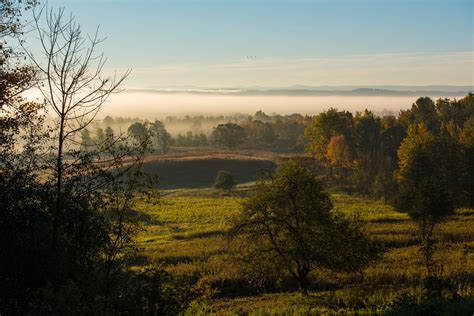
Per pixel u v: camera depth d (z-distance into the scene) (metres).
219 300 27.61
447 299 16.11
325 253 27.36
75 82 15.02
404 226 56.12
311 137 136.12
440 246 42.75
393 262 36.22
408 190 51.78
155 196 15.54
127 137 15.60
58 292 12.51
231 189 121.75
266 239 28.52
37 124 16.06
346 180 122.25
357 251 28.27
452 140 97.44
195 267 35.50
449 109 169.38
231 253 29.55
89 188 15.16
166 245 50.28
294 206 27.78
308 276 33.38
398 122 161.50
